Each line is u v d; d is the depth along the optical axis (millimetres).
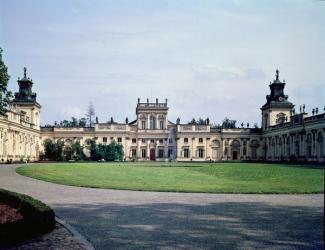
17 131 97812
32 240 13070
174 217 17703
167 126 129125
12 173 46562
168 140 128625
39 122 123375
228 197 25031
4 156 87562
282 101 120312
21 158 95625
